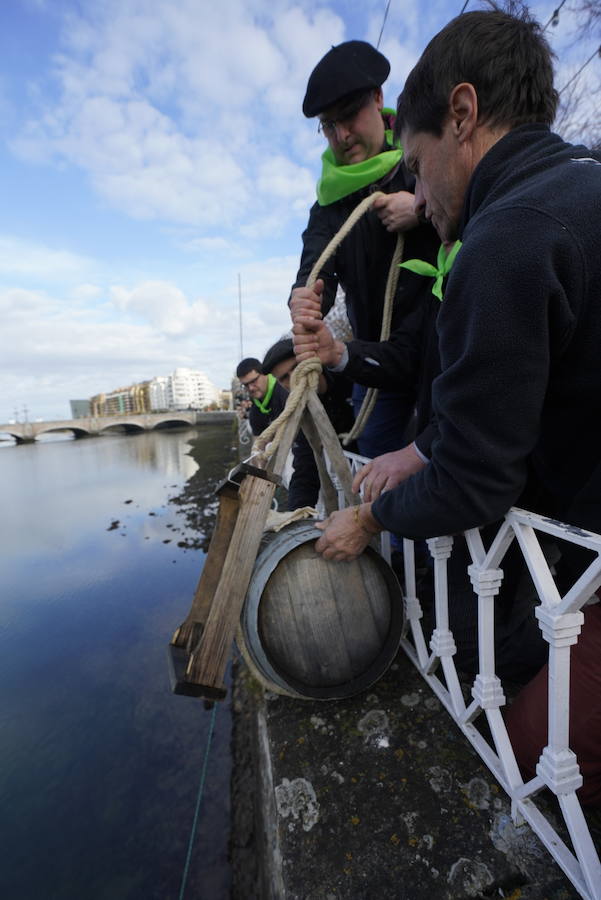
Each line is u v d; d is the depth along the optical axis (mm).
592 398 840
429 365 1721
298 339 1576
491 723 1136
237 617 1203
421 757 1252
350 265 2102
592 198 770
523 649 1376
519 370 802
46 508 15656
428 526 995
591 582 801
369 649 1407
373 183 1918
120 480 21656
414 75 1004
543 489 1229
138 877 2875
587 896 869
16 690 5383
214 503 13484
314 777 1230
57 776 3924
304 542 1365
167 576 8500
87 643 6398
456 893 955
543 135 911
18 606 7684
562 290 760
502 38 902
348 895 976
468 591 1527
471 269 820
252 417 5508
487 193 932
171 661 1248
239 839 2768
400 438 2439
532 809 1027
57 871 3074
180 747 3971
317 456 1721
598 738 961
